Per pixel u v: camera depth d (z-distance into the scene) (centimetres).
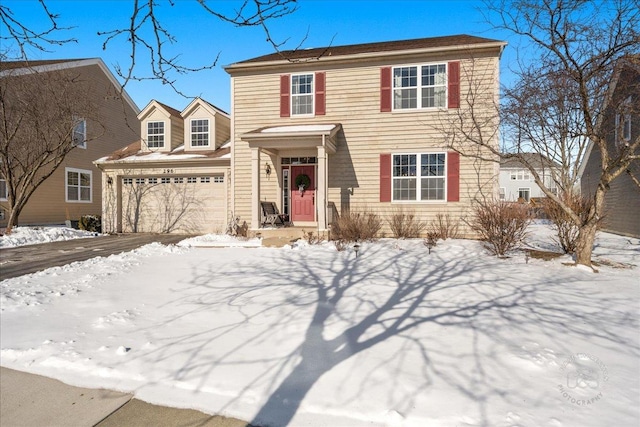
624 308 507
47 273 750
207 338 407
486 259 877
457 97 1241
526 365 337
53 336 413
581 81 725
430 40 1467
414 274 718
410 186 1293
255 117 1408
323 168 1187
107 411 286
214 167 1543
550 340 397
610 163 770
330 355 364
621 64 745
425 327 435
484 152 1222
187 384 316
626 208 1509
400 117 1292
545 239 1261
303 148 1379
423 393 295
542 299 550
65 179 2009
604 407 277
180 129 1752
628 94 839
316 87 1354
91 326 442
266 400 292
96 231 1758
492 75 1220
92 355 365
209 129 1631
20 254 1066
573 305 520
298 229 1234
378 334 415
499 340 395
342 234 1173
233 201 1429
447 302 534
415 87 1288
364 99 1321
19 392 312
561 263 822
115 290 609
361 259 880
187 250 1069
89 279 685
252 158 1241
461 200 1248
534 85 977
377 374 325
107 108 2181
